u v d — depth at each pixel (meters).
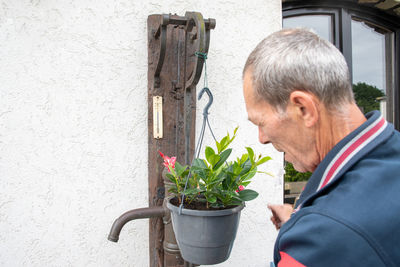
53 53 1.27
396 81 1.98
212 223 0.84
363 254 0.45
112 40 1.34
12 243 1.23
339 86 0.53
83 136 1.31
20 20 1.23
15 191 1.23
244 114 1.52
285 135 0.60
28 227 1.25
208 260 0.88
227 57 1.49
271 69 0.55
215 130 1.47
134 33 1.37
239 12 1.50
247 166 0.92
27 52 1.24
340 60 0.54
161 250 1.33
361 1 1.80
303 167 0.67
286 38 0.57
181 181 0.98
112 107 1.34
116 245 1.36
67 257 1.30
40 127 1.26
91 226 1.32
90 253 1.32
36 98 1.25
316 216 0.49
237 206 0.89
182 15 1.43
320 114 0.55
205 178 0.89
